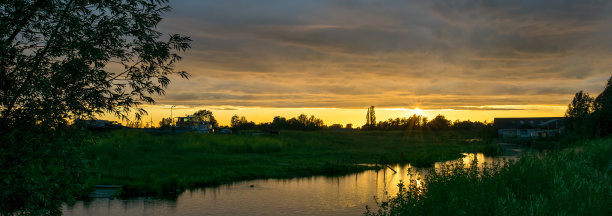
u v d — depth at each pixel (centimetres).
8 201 817
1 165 799
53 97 857
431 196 919
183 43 962
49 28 854
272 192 2488
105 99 905
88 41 858
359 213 1912
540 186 900
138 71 934
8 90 825
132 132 5062
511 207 693
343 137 8500
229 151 4797
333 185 2759
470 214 738
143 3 923
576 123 3516
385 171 3478
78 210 1898
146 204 2078
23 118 833
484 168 1068
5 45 774
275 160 4134
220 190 2552
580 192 743
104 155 3262
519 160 1117
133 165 3222
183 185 2564
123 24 880
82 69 854
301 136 7781
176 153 4219
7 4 826
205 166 3456
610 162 1161
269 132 8112
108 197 2180
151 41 926
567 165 958
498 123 10444
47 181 838
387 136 10419
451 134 12425
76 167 870
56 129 859
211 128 7700
